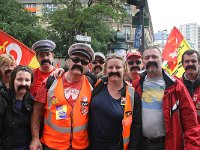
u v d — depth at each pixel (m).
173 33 3.83
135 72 2.86
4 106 1.99
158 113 2.02
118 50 5.32
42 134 2.09
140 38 3.94
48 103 2.04
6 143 2.00
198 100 2.46
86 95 2.05
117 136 1.99
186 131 2.02
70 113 2.01
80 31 14.62
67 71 2.12
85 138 2.05
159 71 2.08
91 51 2.05
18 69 2.03
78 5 15.30
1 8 15.50
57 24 15.13
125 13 15.05
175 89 2.02
